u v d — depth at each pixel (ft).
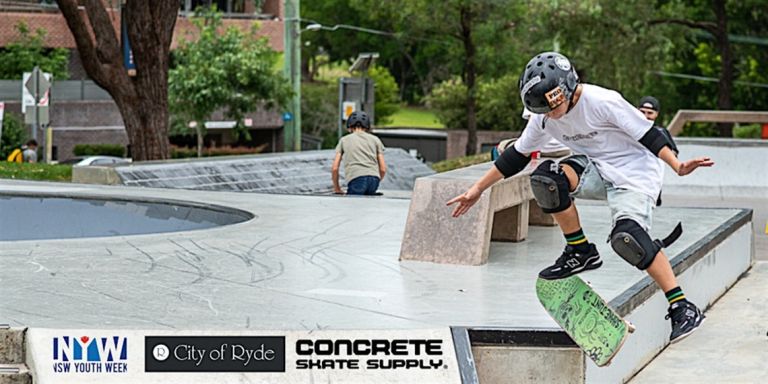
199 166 51.62
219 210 36.83
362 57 88.79
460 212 20.12
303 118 180.24
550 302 18.40
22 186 41.11
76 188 40.75
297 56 123.03
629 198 17.93
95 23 64.95
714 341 25.68
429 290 22.68
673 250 27.78
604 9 110.22
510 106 178.40
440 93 185.88
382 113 203.72
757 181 61.87
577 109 17.93
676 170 17.49
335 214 35.27
